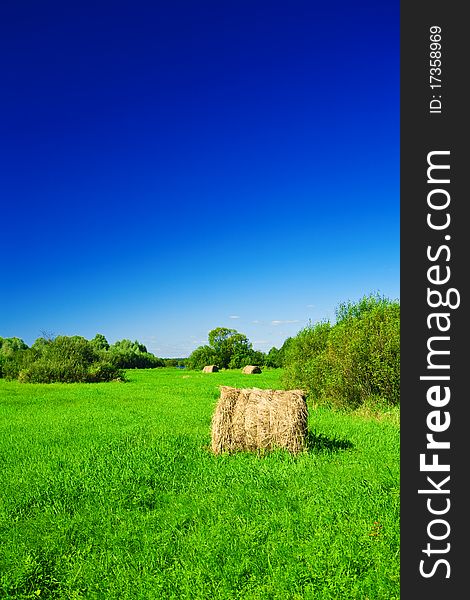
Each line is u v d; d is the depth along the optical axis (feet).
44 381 138.41
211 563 19.45
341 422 50.01
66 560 20.25
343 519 22.94
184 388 105.81
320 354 76.02
